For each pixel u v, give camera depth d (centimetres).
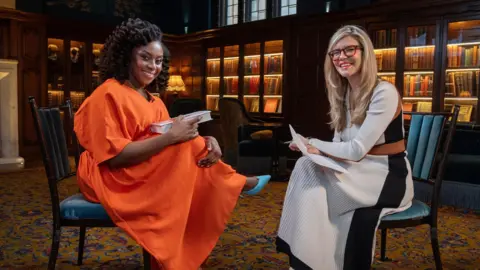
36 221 358
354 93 196
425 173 223
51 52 811
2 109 625
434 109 594
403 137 195
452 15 568
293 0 816
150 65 188
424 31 602
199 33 916
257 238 317
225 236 321
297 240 179
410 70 618
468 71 566
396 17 623
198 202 198
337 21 699
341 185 183
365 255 179
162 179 178
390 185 188
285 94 783
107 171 178
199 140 197
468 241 314
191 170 184
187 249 195
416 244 305
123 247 292
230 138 657
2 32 743
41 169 643
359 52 187
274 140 589
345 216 184
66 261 264
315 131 743
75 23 820
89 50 857
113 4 928
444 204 421
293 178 193
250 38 838
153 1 998
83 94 855
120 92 180
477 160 405
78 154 233
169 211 176
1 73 622
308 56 746
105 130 172
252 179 211
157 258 171
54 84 816
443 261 270
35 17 765
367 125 183
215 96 919
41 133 194
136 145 172
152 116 190
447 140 214
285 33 777
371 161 190
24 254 276
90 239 309
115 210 174
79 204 196
